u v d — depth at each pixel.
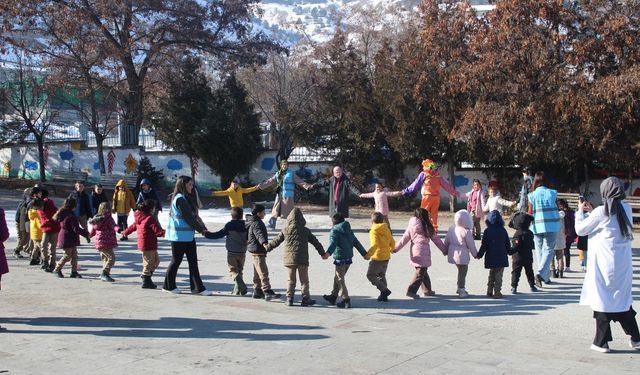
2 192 31.94
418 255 11.06
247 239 11.15
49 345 7.75
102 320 9.15
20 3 28.77
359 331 8.67
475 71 22.48
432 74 24.28
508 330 8.84
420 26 26.33
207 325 8.90
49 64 30.70
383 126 26.70
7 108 34.00
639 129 21.39
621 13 21.66
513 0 21.89
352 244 10.55
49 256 13.91
